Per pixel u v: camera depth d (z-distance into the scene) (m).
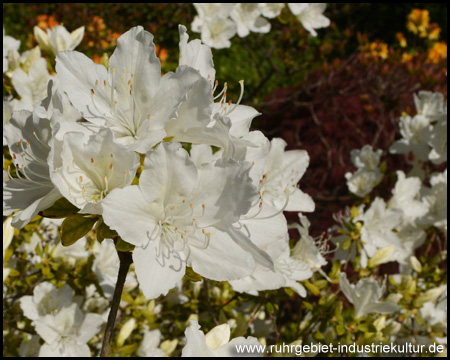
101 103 0.43
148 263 0.41
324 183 1.53
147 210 0.41
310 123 1.66
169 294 0.77
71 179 0.41
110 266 0.72
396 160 1.45
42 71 0.69
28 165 0.43
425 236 0.89
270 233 0.44
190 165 0.41
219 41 0.97
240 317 0.71
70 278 0.65
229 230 0.41
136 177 0.43
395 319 0.82
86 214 0.42
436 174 0.94
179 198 0.41
